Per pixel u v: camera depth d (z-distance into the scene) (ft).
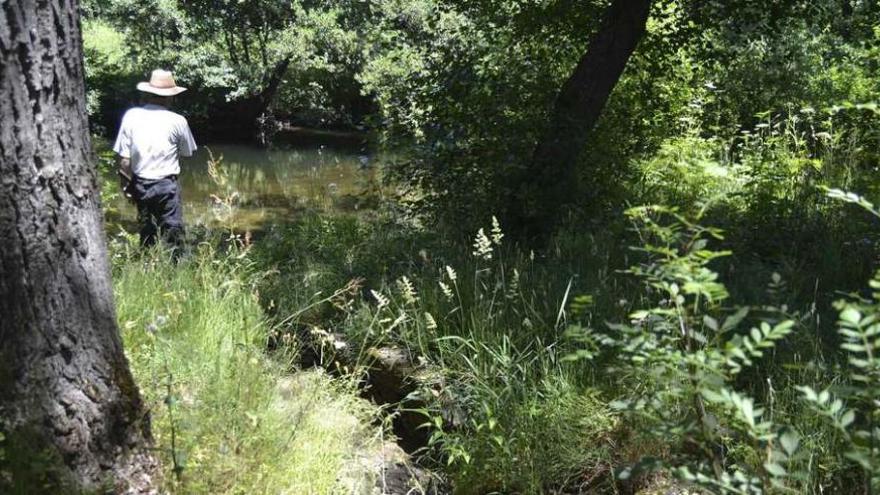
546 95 28.43
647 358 9.27
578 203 26.43
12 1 10.51
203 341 15.92
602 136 29.66
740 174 29.50
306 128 94.73
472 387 15.12
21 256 10.83
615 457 13.48
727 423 11.82
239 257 20.24
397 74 63.36
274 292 21.07
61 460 11.01
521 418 14.14
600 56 27.48
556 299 17.53
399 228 26.94
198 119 88.69
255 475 11.89
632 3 27.43
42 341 10.96
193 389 14.20
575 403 14.17
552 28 30.83
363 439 15.29
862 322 7.82
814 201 24.34
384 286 19.69
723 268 19.12
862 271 19.45
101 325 11.48
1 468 10.59
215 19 90.12
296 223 35.70
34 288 10.89
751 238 22.25
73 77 11.23
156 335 14.97
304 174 60.34
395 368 17.28
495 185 26.32
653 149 31.99
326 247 26.27
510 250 22.30
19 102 10.68
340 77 92.02
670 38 31.19
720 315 15.57
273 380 14.90
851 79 36.37
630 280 18.07
